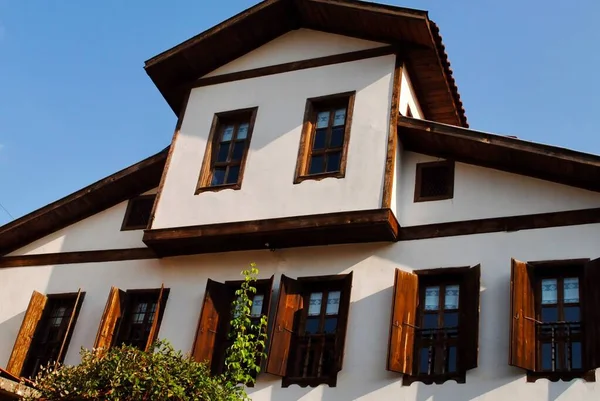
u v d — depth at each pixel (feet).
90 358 31.94
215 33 47.44
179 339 42.09
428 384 35.45
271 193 42.29
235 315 41.68
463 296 37.27
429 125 40.98
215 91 48.65
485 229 38.70
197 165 45.60
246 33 48.14
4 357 46.11
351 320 38.75
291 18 48.24
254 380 36.11
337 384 37.14
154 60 48.65
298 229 40.42
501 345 35.09
